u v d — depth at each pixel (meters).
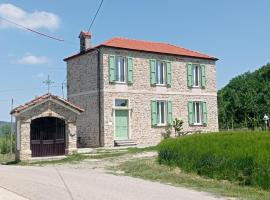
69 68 30.19
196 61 31.45
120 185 13.04
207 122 31.64
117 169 17.75
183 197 10.92
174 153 17.33
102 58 27.30
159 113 29.55
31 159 21.92
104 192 11.59
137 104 28.41
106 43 28.11
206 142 16.39
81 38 29.33
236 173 13.71
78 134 28.86
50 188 12.15
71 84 29.91
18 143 22.17
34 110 22.11
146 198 10.69
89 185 12.90
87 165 19.36
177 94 30.28
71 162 20.56
